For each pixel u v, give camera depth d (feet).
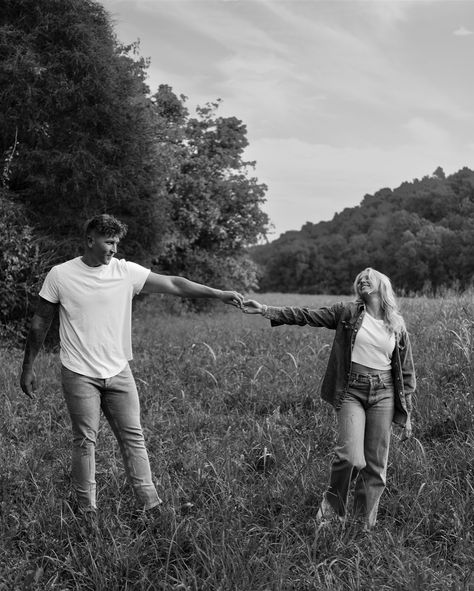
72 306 14.25
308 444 18.12
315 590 11.62
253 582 11.64
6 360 34.83
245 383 25.63
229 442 19.20
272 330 40.88
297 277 292.61
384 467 14.40
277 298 116.98
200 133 85.66
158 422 21.48
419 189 321.93
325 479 15.98
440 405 20.24
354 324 14.40
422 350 26.53
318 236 339.16
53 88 42.93
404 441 17.88
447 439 18.42
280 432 19.57
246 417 22.16
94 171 44.83
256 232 86.74
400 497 14.94
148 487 14.53
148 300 74.74
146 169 51.85
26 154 43.29
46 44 43.88
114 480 16.08
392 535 13.55
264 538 13.12
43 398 24.44
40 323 14.62
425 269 221.87
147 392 25.18
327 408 21.99
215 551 12.48
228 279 89.10
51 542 13.20
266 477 16.85
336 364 14.47
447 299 43.52
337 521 13.70
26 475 16.70
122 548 12.76
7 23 43.21
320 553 12.73
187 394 25.39
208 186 81.41
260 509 14.70
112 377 14.40
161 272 82.74
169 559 12.66
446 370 23.53
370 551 12.83
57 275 14.34
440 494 15.06
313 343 32.86
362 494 14.33
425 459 16.83
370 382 14.28
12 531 13.61
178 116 84.89
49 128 44.09
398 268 231.91
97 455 18.01
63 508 14.64
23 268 41.96
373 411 14.43
